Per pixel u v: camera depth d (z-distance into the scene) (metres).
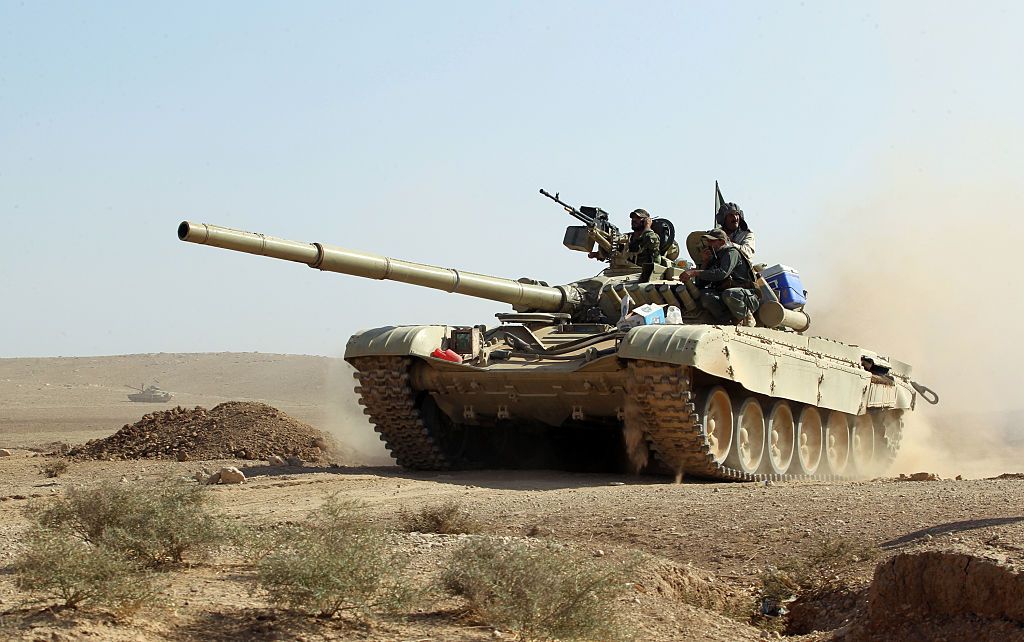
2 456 26.17
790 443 22.58
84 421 58.84
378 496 16.69
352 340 21.23
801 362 22.17
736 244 22.20
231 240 16.31
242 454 24.97
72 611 7.54
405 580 8.81
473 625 7.97
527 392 20.77
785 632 9.66
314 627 7.64
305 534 10.15
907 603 8.55
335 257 18.02
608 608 8.31
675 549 11.85
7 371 122.25
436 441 21.98
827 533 11.89
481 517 13.98
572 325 22.14
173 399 95.69
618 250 24.05
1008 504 12.41
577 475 20.75
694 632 8.66
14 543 10.60
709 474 19.95
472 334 20.88
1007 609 8.05
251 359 129.00
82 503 10.63
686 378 18.53
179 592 8.55
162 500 10.59
